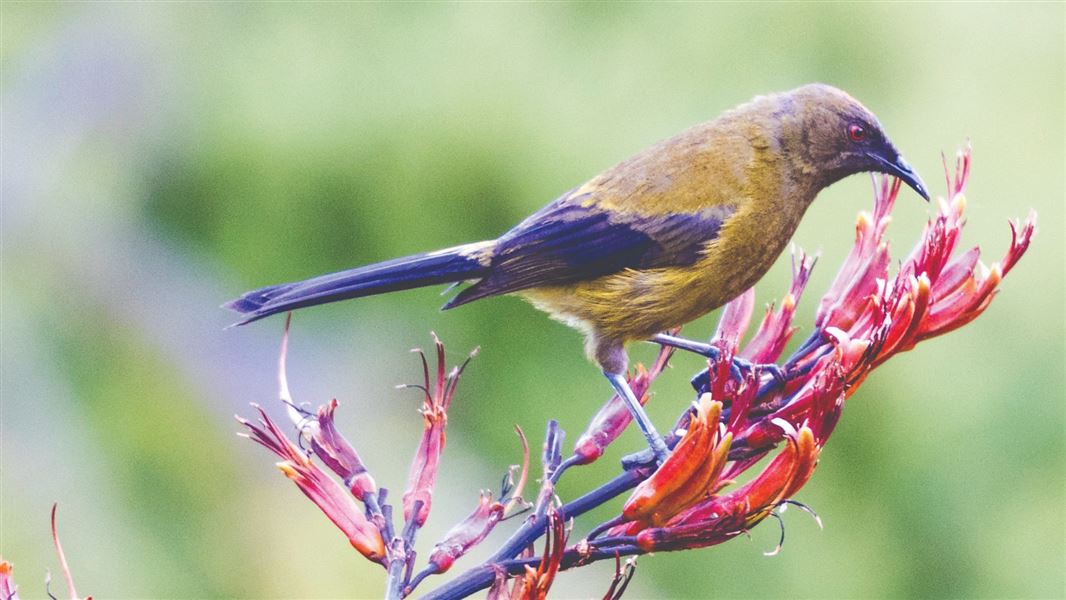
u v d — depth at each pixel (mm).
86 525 14641
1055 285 14078
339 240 18469
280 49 18672
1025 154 14641
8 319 19547
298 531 14578
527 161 16672
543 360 17141
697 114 16344
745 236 6504
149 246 21203
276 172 18594
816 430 4289
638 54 16609
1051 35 15227
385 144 17547
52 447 16516
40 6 24969
